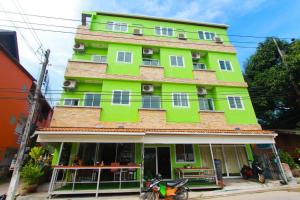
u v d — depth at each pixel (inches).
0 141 598.2
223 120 524.4
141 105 509.4
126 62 562.3
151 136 404.8
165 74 571.8
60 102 493.7
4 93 623.2
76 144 461.7
